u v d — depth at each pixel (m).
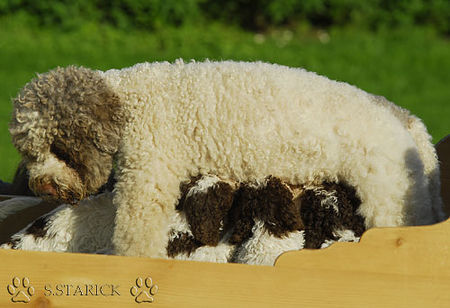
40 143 3.10
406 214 3.03
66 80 3.15
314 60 12.00
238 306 2.85
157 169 3.09
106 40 12.87
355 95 3.23
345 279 2.82
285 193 3.04
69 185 3.12
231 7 14.30
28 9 13.53
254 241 3.02
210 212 3.09
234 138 3.06
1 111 9.30
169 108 3.14
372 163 3.00
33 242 3.54
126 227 3.09
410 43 13.85
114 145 3.13
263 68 3.27
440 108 9.71
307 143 3.03
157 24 13.46
